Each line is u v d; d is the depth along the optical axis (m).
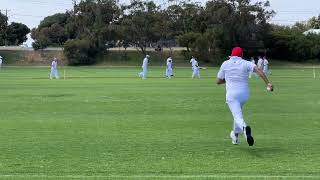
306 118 38.78
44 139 28.86
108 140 28.53
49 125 34.72
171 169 21.20
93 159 23.28
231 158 23.58
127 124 35.31
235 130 26.88
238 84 25.77
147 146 26.67
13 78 104.81
